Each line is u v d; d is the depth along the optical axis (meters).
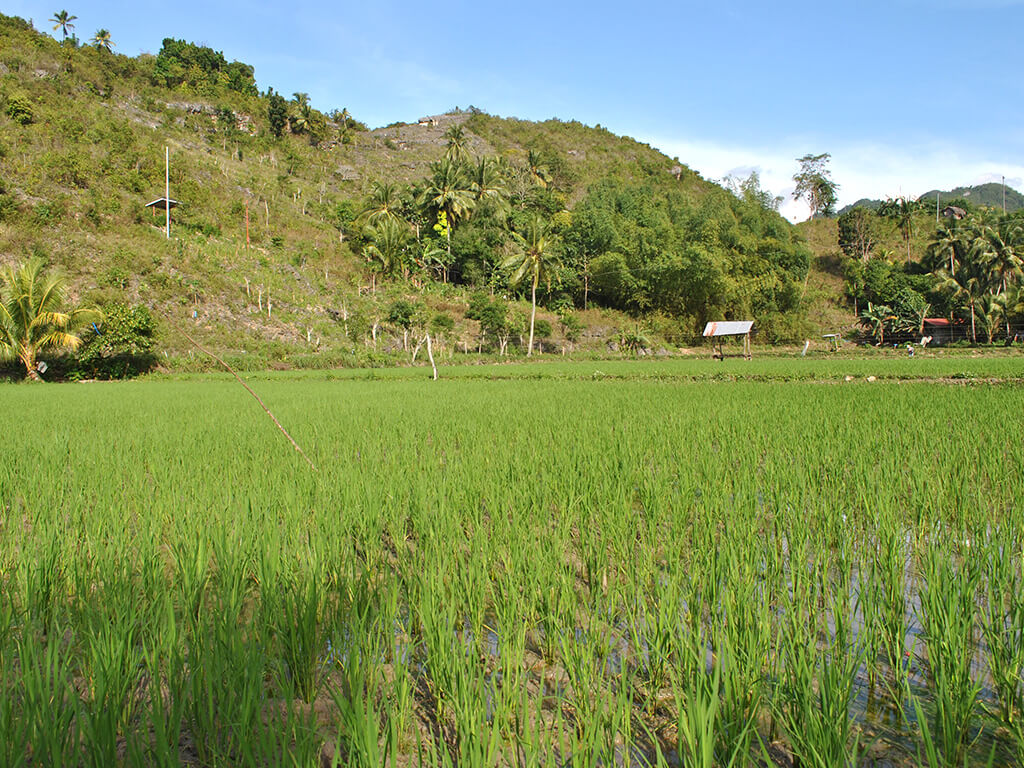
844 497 5.49
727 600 3.29
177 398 17.11
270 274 45.56
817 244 82.75
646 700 2.76
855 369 24.97
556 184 85.88
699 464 6.64
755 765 2.34
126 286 37.38
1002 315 49.34
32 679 2.51
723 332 41.81
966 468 6.01
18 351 27.84
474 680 2.63
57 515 5.00
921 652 3.34
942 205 82.00
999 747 2.52
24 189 41.56
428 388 19.94
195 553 4.08
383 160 91.81
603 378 25.81
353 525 4.99
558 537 4.42
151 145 54.66
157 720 2.26
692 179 104.62
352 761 2.18
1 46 62.75
